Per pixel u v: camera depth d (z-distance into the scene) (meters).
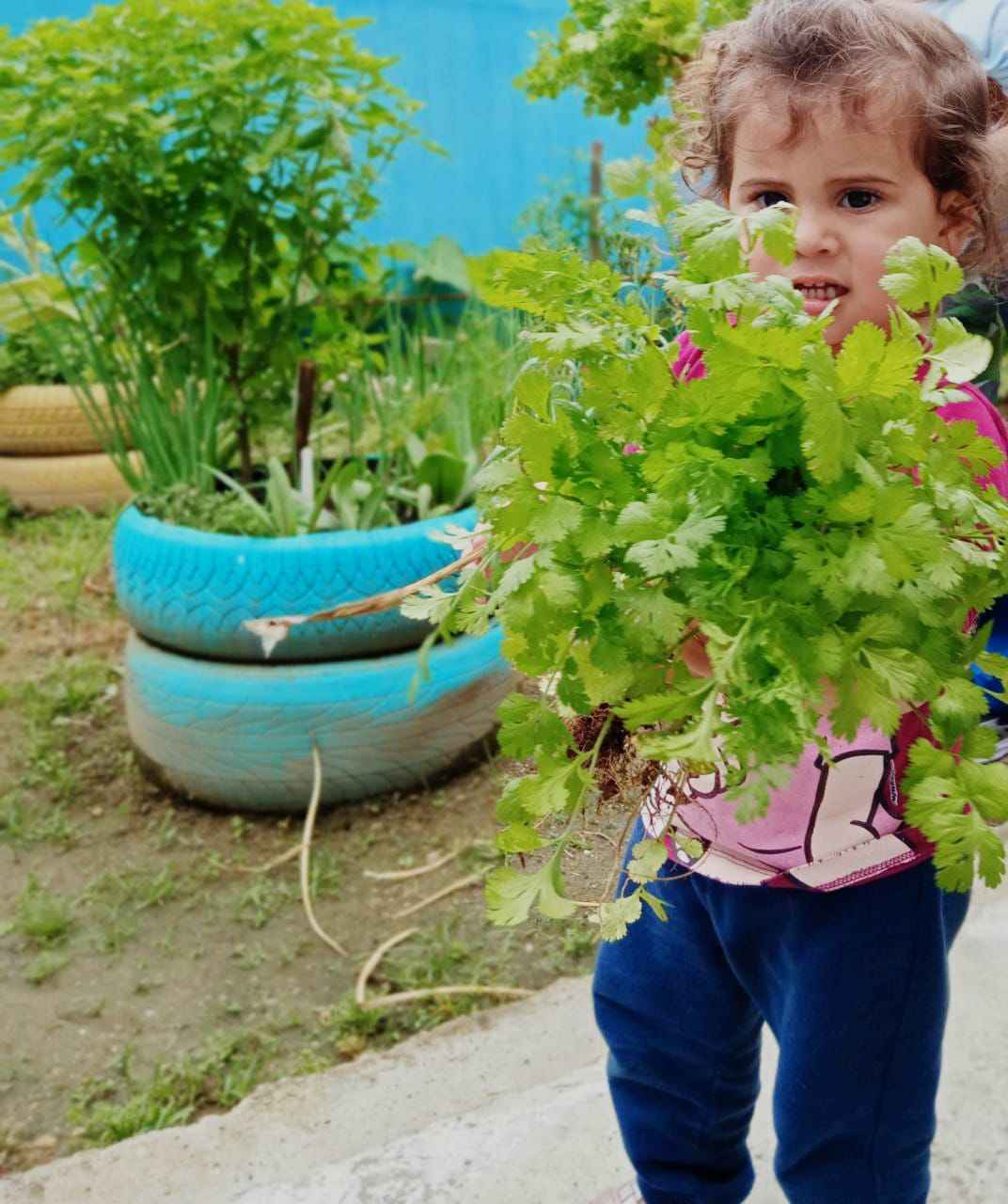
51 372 6.01
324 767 3.35
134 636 3.59
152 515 3.59
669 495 0.85
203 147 3.74
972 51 1.23
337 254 4.22
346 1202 1.85
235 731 3.31
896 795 1.24
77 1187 2.02
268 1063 2.57
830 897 1.27
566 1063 2.21
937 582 0.81
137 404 3.97
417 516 3.71
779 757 0.80
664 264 1.41
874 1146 1.32
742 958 1.34
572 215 5.28
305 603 3.22
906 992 1.27
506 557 1.03
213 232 3.86
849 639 0.83
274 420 4.04
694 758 0.79
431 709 3.39
